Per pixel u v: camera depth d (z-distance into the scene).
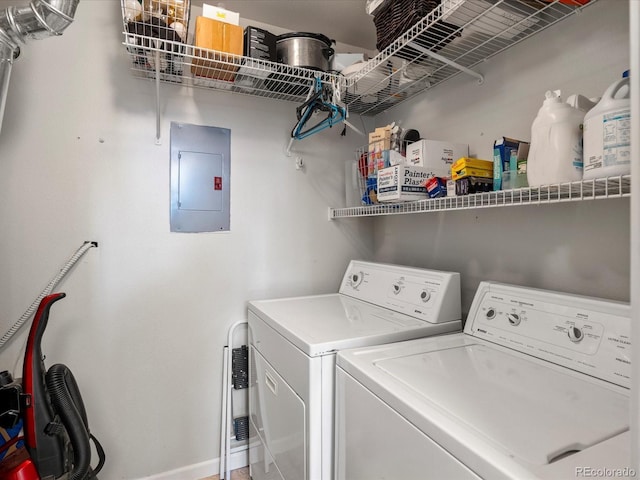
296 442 1.21
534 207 1.31
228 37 1.48
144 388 1.70
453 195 1.29
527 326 1.10
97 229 1.60
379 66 1.53
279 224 1.99
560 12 1.17
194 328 1.80
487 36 1.30
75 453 1.24
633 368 0.44
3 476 1.11
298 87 1.80
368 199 1.73
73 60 1.56
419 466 0.74
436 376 0.92
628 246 1.05
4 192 1.46
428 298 1.43
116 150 1.63
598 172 0.83
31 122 1.50
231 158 1.87
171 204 1.74
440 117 1.72
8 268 1.46
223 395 1.82
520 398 0.80
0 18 1.15
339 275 2.16
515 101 1.35
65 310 1.55
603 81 1.09
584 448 0.63
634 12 0.45
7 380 1.19
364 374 0.95
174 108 1.74
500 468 0.57
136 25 1.34
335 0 1.74
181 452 1.78
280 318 1.45
